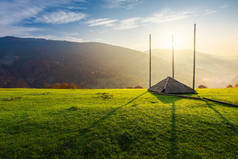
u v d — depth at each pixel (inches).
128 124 379.9
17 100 736.3
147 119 414.3
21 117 447.5
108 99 765.3
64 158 253.1
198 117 429.1
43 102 690.2
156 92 1013.8
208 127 356.5
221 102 625.6
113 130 347.3
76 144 291.6
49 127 370.3
